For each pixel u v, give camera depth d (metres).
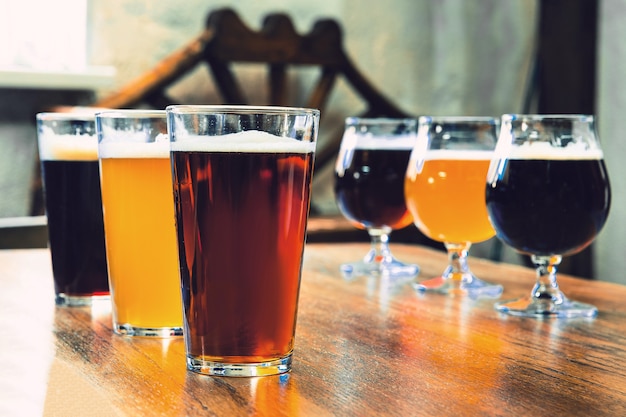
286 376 0.72
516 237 1.06
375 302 1.10
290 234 0.71
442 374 0.73
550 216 1.03
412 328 0.93
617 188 3.52
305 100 3.93
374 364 0.76
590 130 1.05
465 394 0.67
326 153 3.65
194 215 0.70
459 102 4.28
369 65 4.15
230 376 0.71
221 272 0.70
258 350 0.71
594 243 3.40
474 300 1.12
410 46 4.25
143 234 0.87
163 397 0.66
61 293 1.08
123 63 3.52
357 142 1.42
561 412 0.62
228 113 0.69
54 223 1.07
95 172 1.07
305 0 3.94
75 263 1.06
